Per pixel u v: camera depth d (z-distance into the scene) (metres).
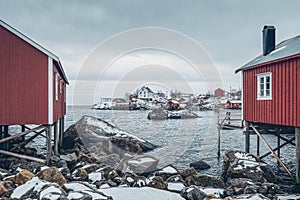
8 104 10.02
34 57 10.30
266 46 13.20
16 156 10.56
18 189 6.60
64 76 15.04
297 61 9.72
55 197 5.60
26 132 10.46
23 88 10.20
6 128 13.66
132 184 8.45
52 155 12.28
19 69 10.15
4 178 8.39
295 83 9.80
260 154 17.23
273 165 13.57
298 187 9.66
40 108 10.38
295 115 9.80
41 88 10.39
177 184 8.38
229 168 10.55
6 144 12.80
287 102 10.20
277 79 10.75
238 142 22.22
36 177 7.05
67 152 14.02
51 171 7.82
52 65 10.58
